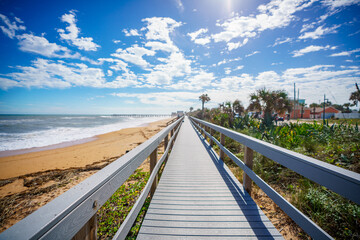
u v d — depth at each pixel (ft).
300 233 7.00
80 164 25.07
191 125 58.34
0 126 97.45
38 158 29.58
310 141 18.13
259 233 5.75
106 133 67.72
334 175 3.37
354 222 6.78
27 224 1.78
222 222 6.31
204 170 12.12
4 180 18.65
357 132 17.97
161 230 5.92
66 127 97.14
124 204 10.53
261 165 13.39
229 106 45.03
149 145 6.62
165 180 10.27
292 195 9.36
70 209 2.20
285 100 31.07
